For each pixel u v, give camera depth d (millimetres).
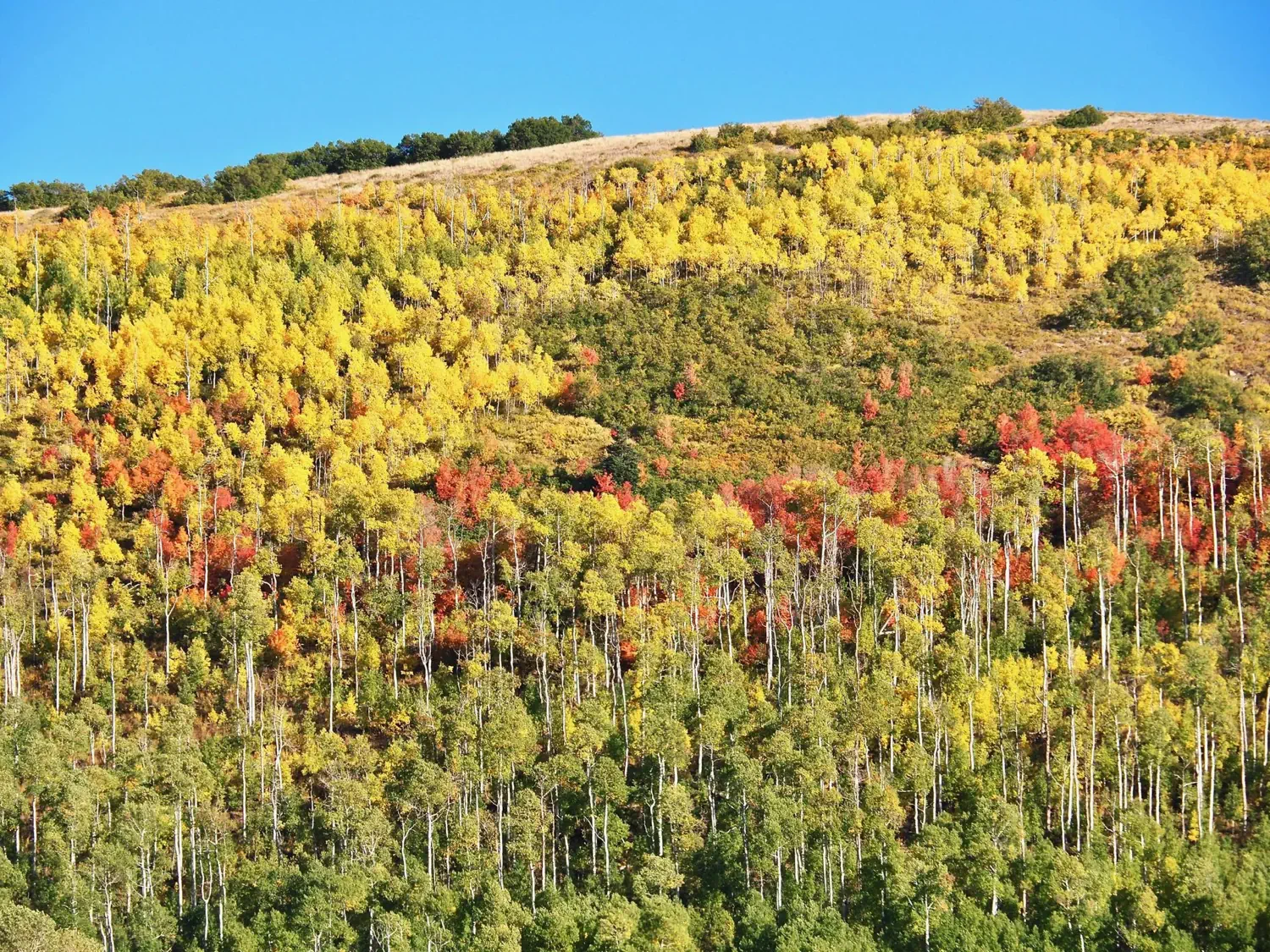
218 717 100750
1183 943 71938
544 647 100625
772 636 104438
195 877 84875
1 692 103062
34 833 86625
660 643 99438
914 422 142750
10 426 139750
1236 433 127125
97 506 121188
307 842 87688
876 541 106875
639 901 80250
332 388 143000
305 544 118312
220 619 107875
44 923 73500
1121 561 106500
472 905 79062
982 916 74562
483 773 89438
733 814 84688
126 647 107438
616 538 111750
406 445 134875
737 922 77062
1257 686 92000
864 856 81875
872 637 99188
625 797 86812
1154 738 84938
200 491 122750
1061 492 122125
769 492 121688
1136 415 137500
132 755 91562
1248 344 153375
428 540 113938
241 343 150125
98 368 145625
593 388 149875
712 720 88812
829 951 71500
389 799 88750
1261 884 76438
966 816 82938
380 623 109312
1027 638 101438
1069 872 75438
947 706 89000
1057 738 88812
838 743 88438
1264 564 104500
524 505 119938
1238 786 86125
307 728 97562
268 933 78312
